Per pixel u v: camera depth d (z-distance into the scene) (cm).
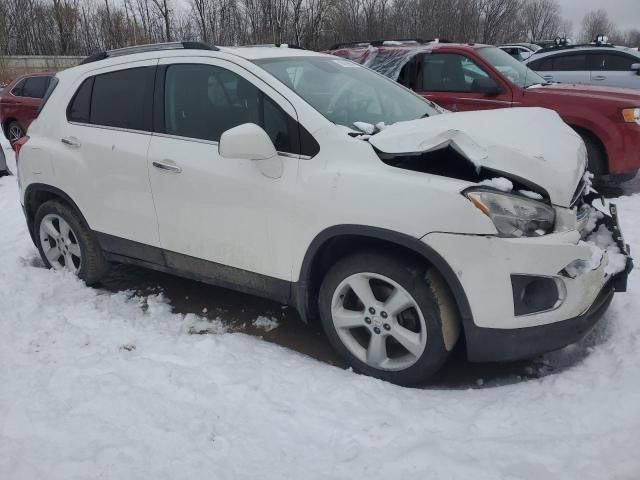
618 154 668
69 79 448
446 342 300
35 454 257
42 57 2691
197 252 379
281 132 337
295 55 401
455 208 280
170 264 400
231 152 315
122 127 407
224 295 453
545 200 294
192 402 296
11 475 244
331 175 313
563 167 306
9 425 278
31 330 378
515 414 276
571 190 299
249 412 288
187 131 375
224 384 312
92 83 430
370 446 261
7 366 333
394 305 309
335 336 335
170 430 272
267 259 346
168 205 381
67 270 470
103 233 429
